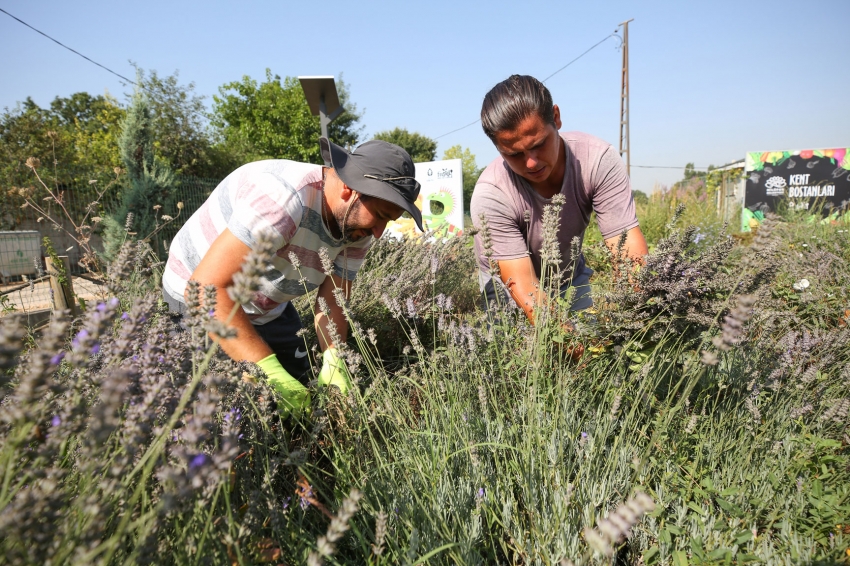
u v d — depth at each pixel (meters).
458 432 1.86
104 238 10.55
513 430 1.82
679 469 1.80
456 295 4.59
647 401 1.95
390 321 3.36
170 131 20.16
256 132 27.75
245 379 1.80
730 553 1.33
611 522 0.72
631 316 2.14
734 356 2.24
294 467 1.78
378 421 2.09
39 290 6.36
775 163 15.28
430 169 11.05
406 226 10.67
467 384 2.23
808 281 3.58
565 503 1.49
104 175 11.41
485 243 2.20
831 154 14.90
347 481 1.60
